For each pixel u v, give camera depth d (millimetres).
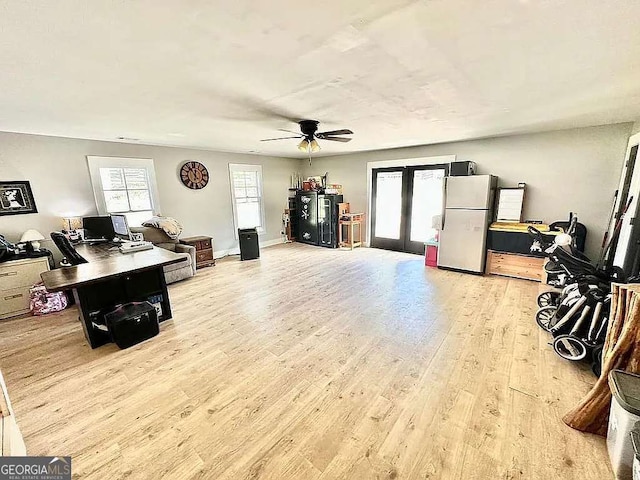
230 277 4684
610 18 1272
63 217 4039
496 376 2133
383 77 1967
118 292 2920
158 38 1413
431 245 5043
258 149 5707
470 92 2309
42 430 1713
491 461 1477
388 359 2373
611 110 2914
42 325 3127
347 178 6883
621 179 3609
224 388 2062
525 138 4340
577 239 3859
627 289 1572
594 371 2096
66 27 1291
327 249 6672
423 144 5277
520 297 3611
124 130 3609
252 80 1994
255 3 1132
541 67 1836
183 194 5441
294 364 2330
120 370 2289
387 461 1487
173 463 1497
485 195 4281
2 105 2430
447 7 1183
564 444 1565
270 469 1456
